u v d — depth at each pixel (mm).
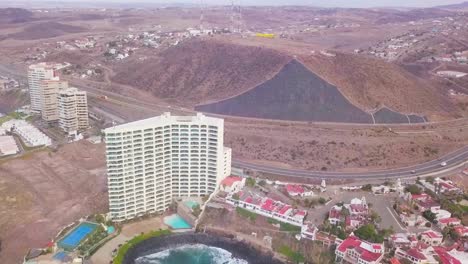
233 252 193125
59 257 180375
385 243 183375
